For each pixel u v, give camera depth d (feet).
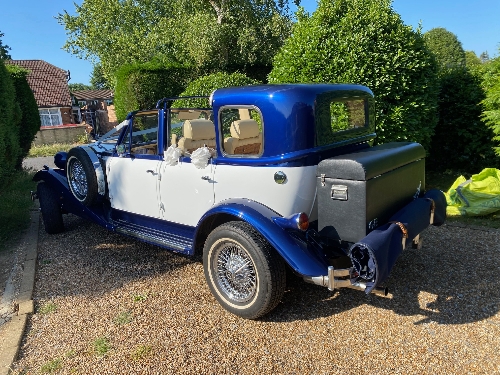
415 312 11.43
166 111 14.17
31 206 24.22
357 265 9.64
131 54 58.95
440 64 29.45
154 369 9.53
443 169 29.01
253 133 12.82
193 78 49.26
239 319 11.48
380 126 21.47
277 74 23.15
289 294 12.75
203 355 9.98
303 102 10.58
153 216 14.84
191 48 48.14
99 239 18.47
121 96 47.11
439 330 10.55
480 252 15.15
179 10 59.77
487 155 26.63
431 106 23.16
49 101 95.86
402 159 11.37
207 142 14.48
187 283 13.76
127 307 12.31
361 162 9.77
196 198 13.01
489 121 23.58
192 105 30.19
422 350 9.81
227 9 52.90
